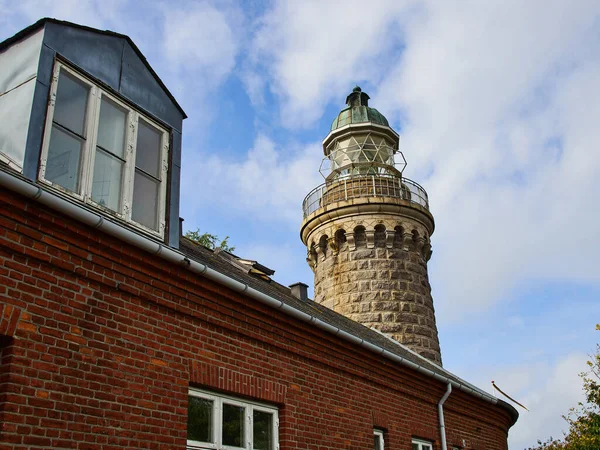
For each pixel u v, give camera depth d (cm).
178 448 756
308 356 1042
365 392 1184
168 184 881
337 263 2506
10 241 629
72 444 639
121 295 742
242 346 909
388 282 2414
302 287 1614
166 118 909
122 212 791
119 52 855
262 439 923
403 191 2625
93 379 680
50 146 722
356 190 2584
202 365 829
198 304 844
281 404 961
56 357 648
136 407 720
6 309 612
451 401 1510
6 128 719
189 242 1253
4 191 621
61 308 667
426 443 1380
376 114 2923
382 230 2503
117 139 823
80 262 697
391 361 1255
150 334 766
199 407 826
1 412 586
